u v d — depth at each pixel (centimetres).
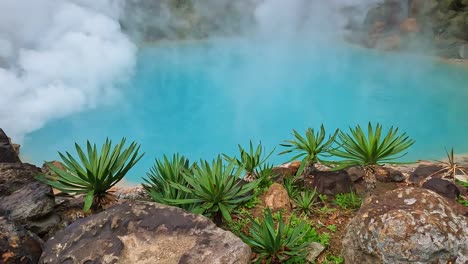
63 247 364
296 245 430
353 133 514
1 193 473
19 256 349
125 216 380
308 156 563
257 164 568
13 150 649
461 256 347
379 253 353
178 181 502
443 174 605
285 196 512
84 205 443
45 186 450
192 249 353
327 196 536
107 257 354
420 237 341
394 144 506
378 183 590
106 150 462
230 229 466
